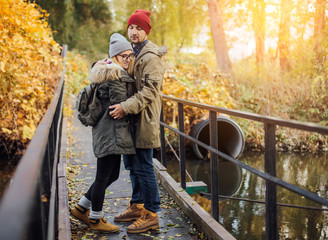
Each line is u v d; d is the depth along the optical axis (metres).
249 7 12.59
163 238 3.12
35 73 7.07
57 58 8.00
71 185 4.50
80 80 12.68
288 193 5.91
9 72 6.05
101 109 2.92
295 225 4.62
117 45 2.96
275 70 11.80
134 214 3.42
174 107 8.59
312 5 10.16
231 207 5.27
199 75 11.18
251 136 9.59
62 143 6.03
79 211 3.22
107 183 3.16
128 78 2.91
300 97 10.39
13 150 7.20
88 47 16.53
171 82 9.10
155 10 18.55
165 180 4.44
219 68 14.07
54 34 14.88
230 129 8.48
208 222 3.12
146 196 3.20
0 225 0.69
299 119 10.19
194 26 19.28
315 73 10.13
